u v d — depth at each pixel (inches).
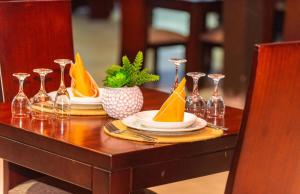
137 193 93.3
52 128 84.7
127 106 88.6
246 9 221.0
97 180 75.9
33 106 90.7
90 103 93.7
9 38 110.1
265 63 72.7
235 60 226.5
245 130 74.1
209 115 93.8
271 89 74.0
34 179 98.6
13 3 110.4
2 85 109.3
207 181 150.4
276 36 259.3
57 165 80.7
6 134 86.9
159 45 235.3
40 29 113.6
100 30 392.2
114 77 88.9
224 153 84.4
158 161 77.8
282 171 79.3
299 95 76.3
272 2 222.8
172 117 83.5
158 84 247.6
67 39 117.0
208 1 228.2
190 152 80.6
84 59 299.0
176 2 230.2
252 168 76.6
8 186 99.8
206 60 243.9
